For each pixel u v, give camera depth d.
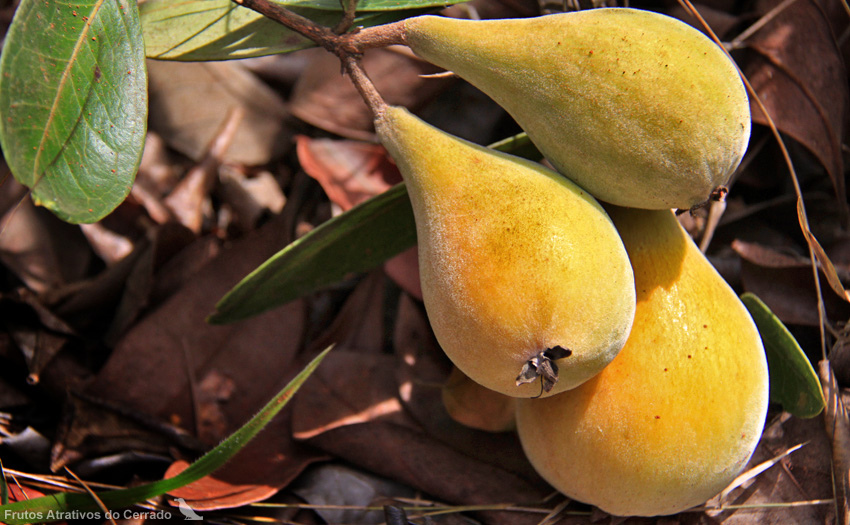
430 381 0.44
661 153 0.34
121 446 0.42
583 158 0.34
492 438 0.43
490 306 0.33
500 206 0.34
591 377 0.35
